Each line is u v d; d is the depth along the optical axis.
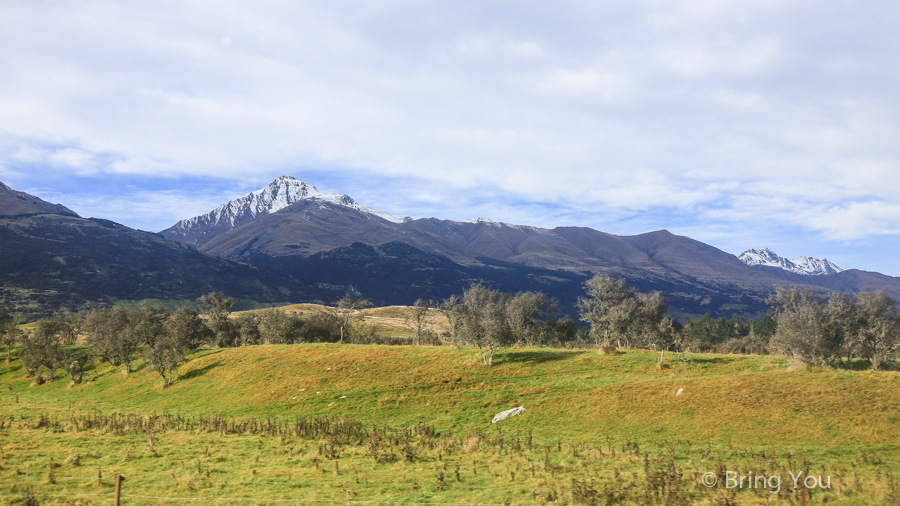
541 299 95.75
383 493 23.64
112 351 79.31
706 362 57.84
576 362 60.16
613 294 100.62
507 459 30.69
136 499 21.95
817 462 28.70
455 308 107.75
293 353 72.94
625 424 39.66
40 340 104.81
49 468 26.14
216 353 81.56
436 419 44.91
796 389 40.69
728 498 21.36
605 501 22.03
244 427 41.12
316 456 30.94
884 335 65.25
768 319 171.50
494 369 58.28
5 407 51.41
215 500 22.09
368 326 140.00
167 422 42.72
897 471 26.42
